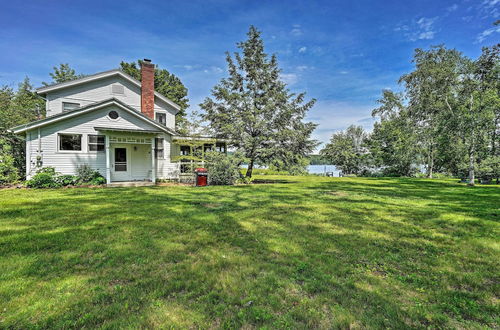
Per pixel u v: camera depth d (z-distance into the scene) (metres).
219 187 12.07
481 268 3.18
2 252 3.50
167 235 4.39
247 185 13.35
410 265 3.26
